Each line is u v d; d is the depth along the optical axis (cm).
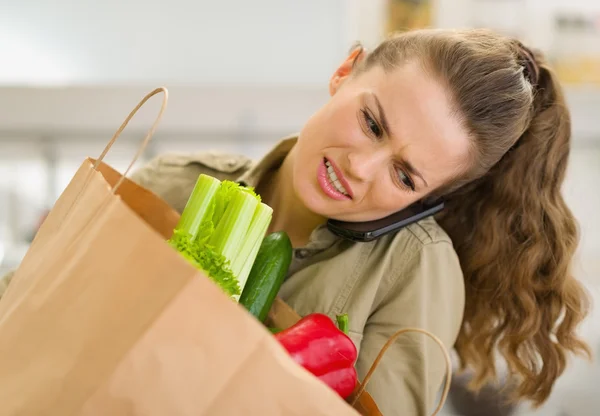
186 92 165
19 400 51
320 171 81
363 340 86
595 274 159
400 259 89
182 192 102
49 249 58
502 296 103
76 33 178
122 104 165
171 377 49
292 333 62
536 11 173
